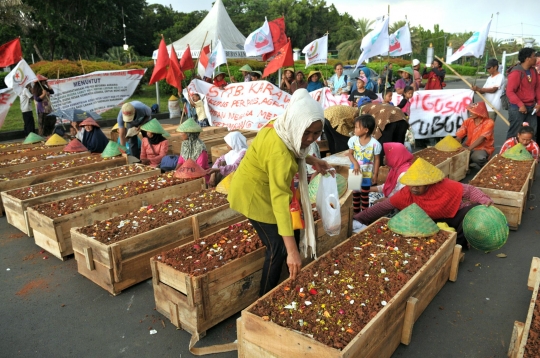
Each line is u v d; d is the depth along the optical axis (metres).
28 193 5.85
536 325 2.74
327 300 3.02
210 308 3.35
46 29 35.44
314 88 11.66
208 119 10.44
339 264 3.56
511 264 4.45
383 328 2.83
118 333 3.50
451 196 4.57
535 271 3.59
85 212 4.88
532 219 5.66
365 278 3.32
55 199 5.68
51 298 4.04
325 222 3.74
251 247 3.69
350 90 11.38
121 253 3.94
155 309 3.82
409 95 9.08
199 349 3.21
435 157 7.17
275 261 3.30
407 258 3.62
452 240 3.96
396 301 2.95
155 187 5.86
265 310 2.90
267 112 9.69
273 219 3.14
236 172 3.15
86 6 38.50
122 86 13.65
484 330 3.38
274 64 9.06
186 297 3.34
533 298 2.94
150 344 3.35
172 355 3.22
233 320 3.61
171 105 16.88
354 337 2.54
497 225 4.36
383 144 5.79
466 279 4.16
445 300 3.81
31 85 12.45
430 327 3.43
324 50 11.85
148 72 25.27
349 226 4.74
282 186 2.79
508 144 7.57
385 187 5.72
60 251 4.69
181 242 4.45
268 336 2.71
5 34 33.56
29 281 4.36
